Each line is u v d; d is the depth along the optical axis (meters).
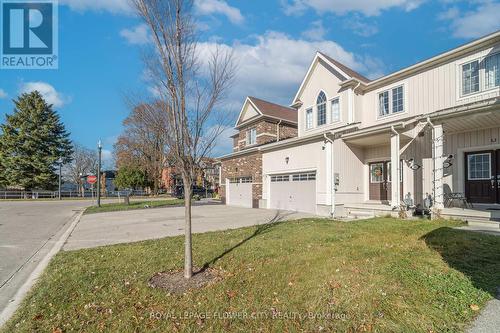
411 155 12.33
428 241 6.68
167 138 4.80
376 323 3.18
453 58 11.66
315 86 17.41
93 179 23.73
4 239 9.41
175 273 5.02
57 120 42.50
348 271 4.74
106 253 6.61
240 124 25.91
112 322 3.33
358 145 14.48
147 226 11.43
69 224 13.18
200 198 33.34
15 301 4.24
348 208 13.15
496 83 10.43
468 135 10.90
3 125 39.31
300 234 7.97
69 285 4.53
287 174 16.75
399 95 13.70
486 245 6.20
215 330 3.14
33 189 40.09
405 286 4.08
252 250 6.33
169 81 4.64
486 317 3.29
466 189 10.96
